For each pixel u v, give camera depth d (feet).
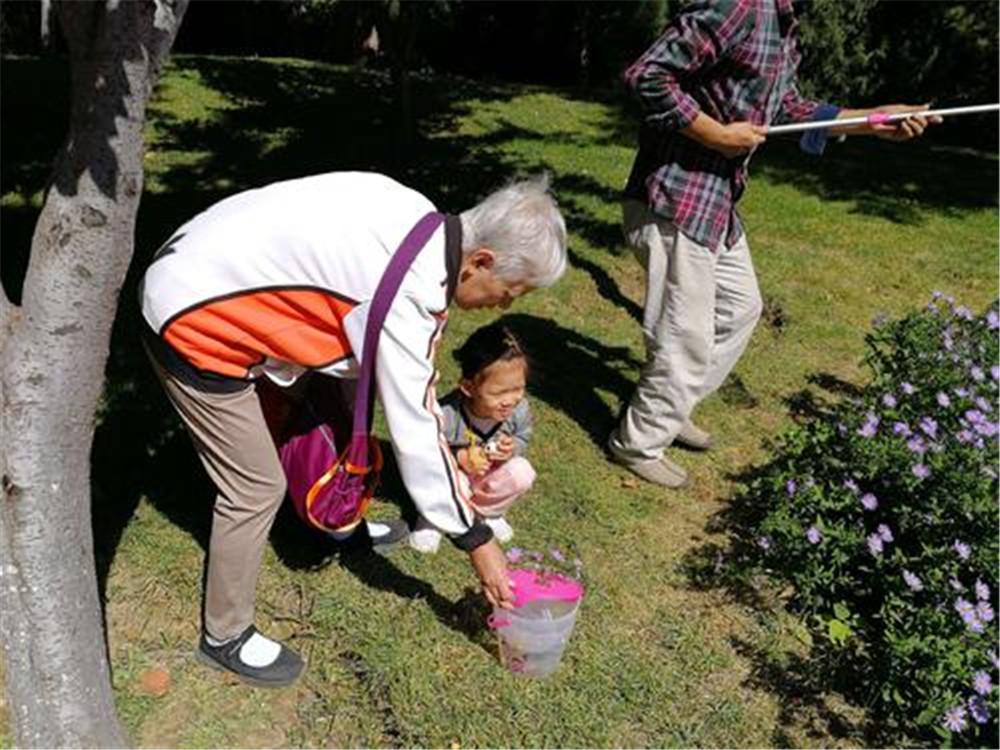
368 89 31.19
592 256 18.54
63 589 7.07
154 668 8.81
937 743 8.81
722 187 10.78
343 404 8.60
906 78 31.83
